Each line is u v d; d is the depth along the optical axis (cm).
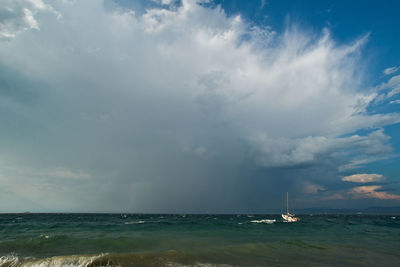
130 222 6794
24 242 2548
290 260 1967
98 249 2297
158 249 2338
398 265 1855
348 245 2659
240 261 1902
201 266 1728
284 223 6706
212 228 4753
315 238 3309
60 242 2606
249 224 6134
